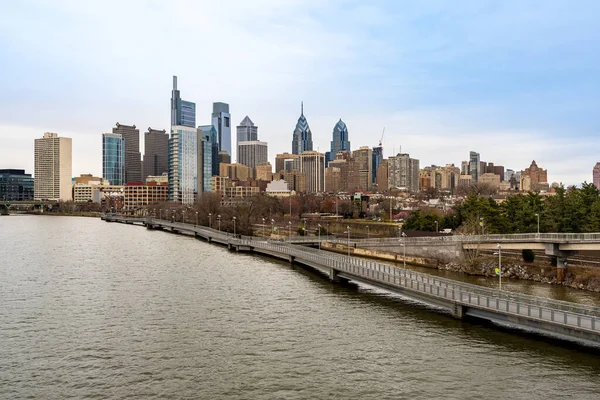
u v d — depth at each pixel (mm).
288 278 113375
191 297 92875
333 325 74438
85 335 69875
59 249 168750
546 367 57219
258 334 70250
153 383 53875
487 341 66250
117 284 105188
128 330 72188
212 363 59406
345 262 109438
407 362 59344
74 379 54906
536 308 68375
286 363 59312
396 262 141375
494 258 123938
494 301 73500
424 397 50219
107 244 186625
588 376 54625
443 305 78875
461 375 55469
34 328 73125
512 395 50500
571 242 102375
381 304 87625
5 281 108438
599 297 90562
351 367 58000
